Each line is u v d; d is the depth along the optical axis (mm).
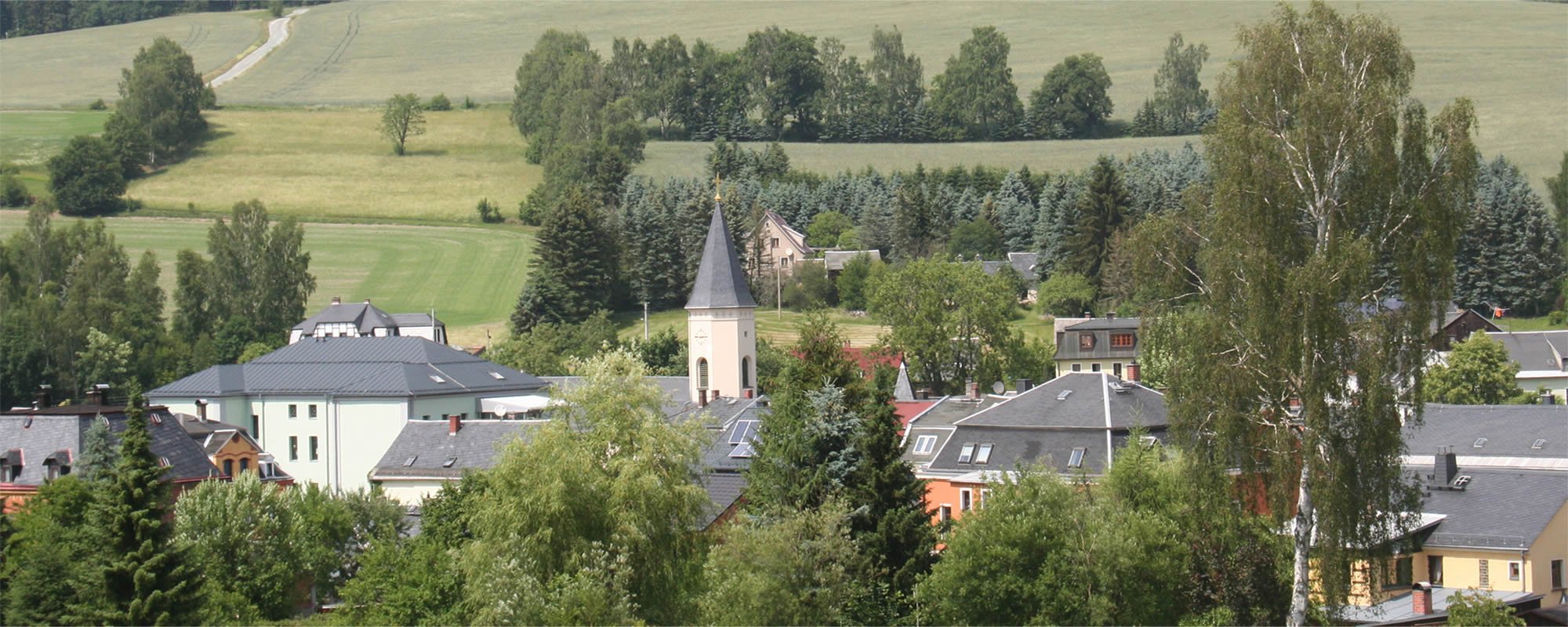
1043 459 112250
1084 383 140500
